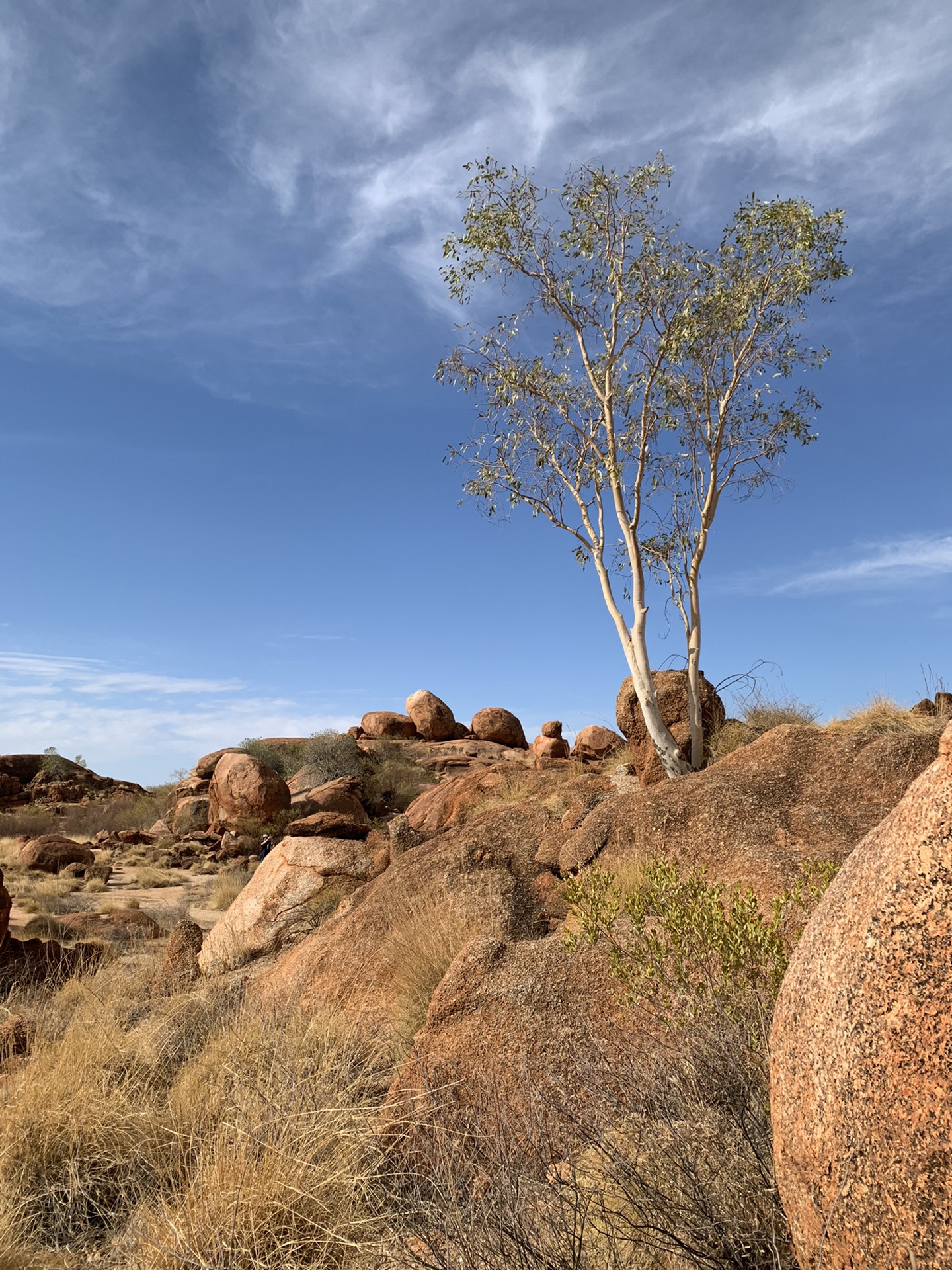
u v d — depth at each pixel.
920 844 1.85
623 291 15.16
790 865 5.84
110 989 8.98
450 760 41.38
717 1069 3.24
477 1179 3.47
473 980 4.82
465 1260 2.72
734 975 3.60
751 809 6.79
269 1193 3.62
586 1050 4.21
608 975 4.64
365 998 6.53
